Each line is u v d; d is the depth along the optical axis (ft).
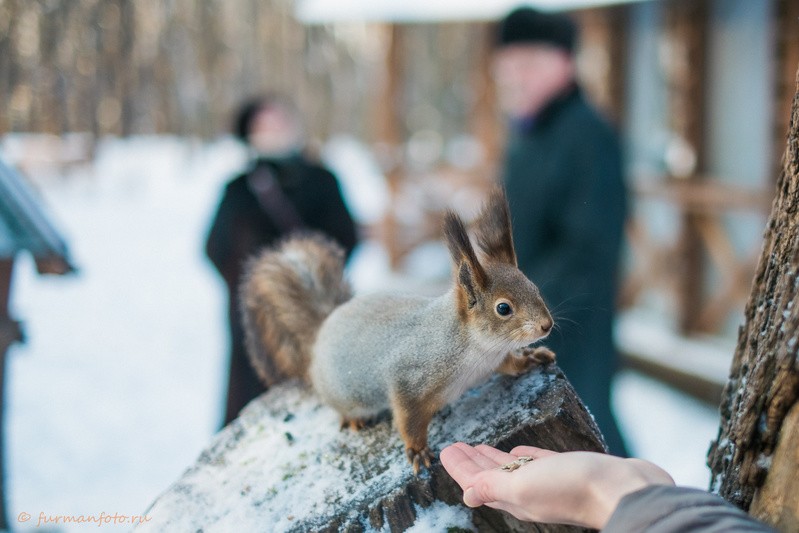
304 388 7.48
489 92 28.02
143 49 19.94
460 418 5.88
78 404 17.24
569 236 10.41
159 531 5.62
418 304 6.34
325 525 5.31
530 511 4.34
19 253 9.51
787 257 4.83
